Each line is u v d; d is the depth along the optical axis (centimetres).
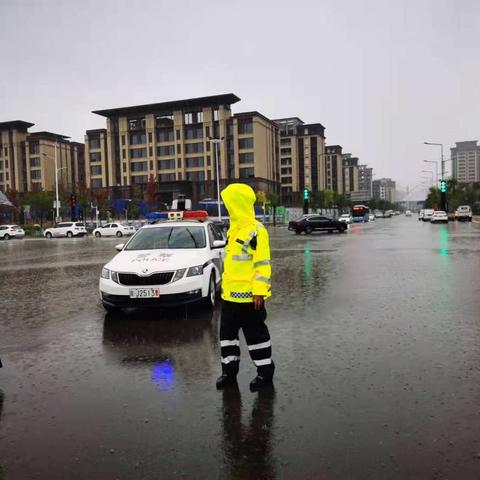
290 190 12569
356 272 1199
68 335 616
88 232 5425
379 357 492
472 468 280
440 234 3042
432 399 380
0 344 580
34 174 10812
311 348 530
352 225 5784
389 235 3089
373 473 275
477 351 508
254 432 329
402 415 351
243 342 565
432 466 282
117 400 392
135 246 808
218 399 390
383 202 18950
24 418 360
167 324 666
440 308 733
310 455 296
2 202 4166
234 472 279
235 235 429
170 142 9756
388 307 748
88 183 10388
